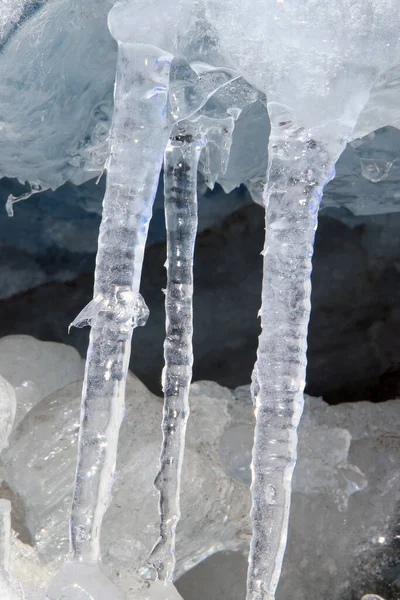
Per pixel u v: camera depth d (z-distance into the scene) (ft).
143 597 3.35
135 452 3.83
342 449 4.14
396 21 3.16
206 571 3.83
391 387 5.75
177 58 3.26
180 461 3.46
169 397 3.48
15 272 5.78
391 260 5.79
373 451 4.21
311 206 3.16
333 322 5.85
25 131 3.86
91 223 5.62
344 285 5.86
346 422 4.61
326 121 3.16
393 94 3.42
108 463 3.12
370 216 5.68
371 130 3.63
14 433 3.92
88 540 3.10
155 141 3.18
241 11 3.17
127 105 3.17
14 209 5.51
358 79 3.18
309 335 5.86
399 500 4.03
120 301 3.14
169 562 3.43
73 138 3.91
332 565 3.92
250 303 5.86
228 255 5.86
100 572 3.09
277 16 3.16
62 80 3.70
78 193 5.22
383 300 5.82
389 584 3.87
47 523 3.70
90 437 3.11
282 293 3.14
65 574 3.07
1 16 3.51
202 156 3.86
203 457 3.99
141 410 4.00
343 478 4.05
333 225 5.86
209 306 5.88
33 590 3.38
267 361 3.13
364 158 4.11
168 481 3.45
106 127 3.85
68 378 4.78
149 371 5.79
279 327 3.13
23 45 3.57
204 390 4.72
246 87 3.51
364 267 5.84
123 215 3.15
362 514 4.01
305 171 3.16
